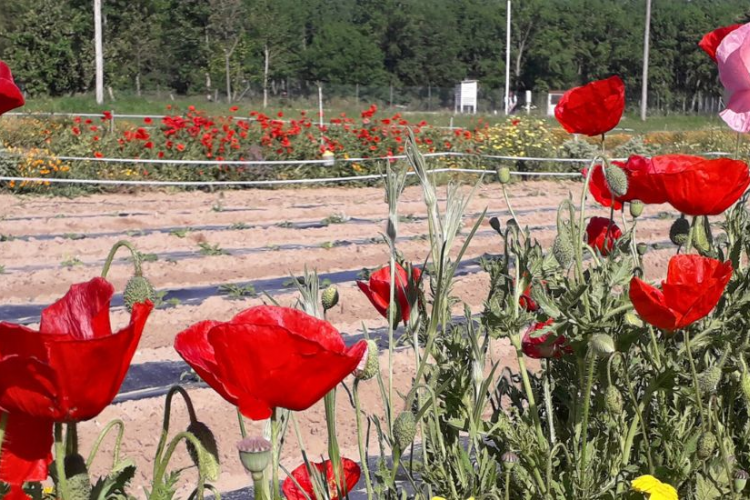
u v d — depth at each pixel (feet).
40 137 58.08
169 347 21.65
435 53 227.40
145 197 47.19
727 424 7.45
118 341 3.79
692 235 8.09
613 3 237.25
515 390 8.11
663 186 6.97
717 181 6.80
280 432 6.19
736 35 6.48
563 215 41.27
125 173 49.42
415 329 6.69
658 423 7.33
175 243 34.55
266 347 4.13
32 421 4.04
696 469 6.86
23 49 125.08
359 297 25.90
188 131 52.49
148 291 5.08
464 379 7.02
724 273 6.03
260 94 174.09
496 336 6.98
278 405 4.41
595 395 7.40
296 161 51.93
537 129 65.31
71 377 3.81
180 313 24.82
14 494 4.17
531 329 7.22
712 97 214.28
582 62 231.30
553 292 6.93
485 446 7.07
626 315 6.70
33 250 32.60
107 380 3.90
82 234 35.32
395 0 231.30
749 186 8.18
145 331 23.54
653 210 45.24
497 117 123.95
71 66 128.57
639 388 7.96
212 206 43.29
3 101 5.12
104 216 39.11
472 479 6.51
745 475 6.40
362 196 48.98
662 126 132.57
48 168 47.14
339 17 240.73
